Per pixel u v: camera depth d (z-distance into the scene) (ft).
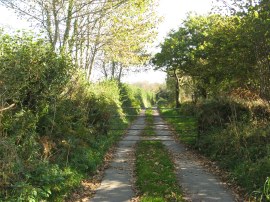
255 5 42.04
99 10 53.21
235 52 46.14
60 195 25.91
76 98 40.55
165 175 34.06
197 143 50.16
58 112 33.45
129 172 37.14
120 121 72.38
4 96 24.91
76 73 40.09
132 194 29.07
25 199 21.52
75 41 52.44
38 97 30.73
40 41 30.40
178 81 125.39
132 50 66.59
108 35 60.44
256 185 28.22
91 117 48.88
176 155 46.88
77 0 51.08
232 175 33.19
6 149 22.39
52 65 31.35
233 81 53.67
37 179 24.71
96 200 27.27
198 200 27.22
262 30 39.55
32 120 27.66
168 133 69.31
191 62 91.45
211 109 51.03
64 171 29.63
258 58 42.50
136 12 59.21
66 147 33.12
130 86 130.11
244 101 49.85
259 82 46.50
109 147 51.03
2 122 24.80
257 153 34.91
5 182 21.72
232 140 40.47
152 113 132.36
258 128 40.06
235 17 44.75
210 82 65.98
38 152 28.30
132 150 50.98
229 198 27.81
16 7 48.65
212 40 53.11
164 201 26.37
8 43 28.30
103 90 59.16
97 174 35.73
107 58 71.41
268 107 44.96
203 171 37.40
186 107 86.69
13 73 26.08
